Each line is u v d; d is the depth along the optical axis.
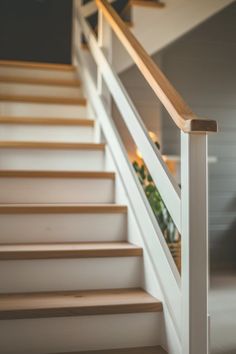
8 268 2.12
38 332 1.89
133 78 4.72
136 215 2.35
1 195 2.63
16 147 2.90
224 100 5.00
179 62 4.87
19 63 3.97
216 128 1.64
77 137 3.33
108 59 3.15
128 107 2.44
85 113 3.66
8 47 5.50
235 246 5.04
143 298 2.04
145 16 4.19
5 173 2.61
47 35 5.57
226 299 3.47
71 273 2.17
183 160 1.71
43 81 3.83
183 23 4.32
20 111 3.56
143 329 1.99
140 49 2.33
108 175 2.74
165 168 1.95
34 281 2.14
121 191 2.62
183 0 4.32
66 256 2.15
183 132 1.71
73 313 1.90
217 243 5.00
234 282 4.07
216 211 5.00
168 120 4.78
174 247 3.34
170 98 1.84
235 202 5.05
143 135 2.19
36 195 2.67
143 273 2.22
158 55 4.80
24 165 2.92
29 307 1.88
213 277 4.28
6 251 2.10
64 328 1.91
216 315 3.06
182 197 1.72
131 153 4.69
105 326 1.95
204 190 1.68
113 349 1.95
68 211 2.43
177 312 1.81
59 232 2.44
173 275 1.86
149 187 3.47
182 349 1.72
